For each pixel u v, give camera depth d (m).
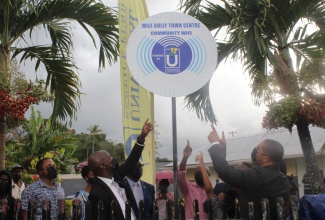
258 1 6.37
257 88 5.63
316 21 7.45
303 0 6.61
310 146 5.61
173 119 3.89
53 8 7.48
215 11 7.44
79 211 3.25
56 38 8.27
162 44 3.91
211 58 3.91
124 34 5.01
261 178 3.09
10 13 7.09
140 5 5.43
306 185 8.26
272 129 6.16
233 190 3.67
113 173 3.48
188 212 4.73
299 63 6.92
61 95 8.10
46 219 3.33
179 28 3.93
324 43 6.77
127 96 4.83
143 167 4.83
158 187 5.57
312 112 5.28
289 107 5.32
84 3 7.61
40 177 4.85
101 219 2.96
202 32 3.93
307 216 2.90
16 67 6.01
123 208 3.26
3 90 5.74
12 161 18.28
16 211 3.55
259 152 3.24
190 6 7.44
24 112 5.88
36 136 19.31
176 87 3.87
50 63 7.86
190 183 4.98
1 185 5.26
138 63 3.88
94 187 3.26
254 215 3.05
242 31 6.55
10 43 7.18
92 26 8.00
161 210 5.27
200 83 3.88
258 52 6.91
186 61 3.91
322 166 15.47
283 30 6.91
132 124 4.80
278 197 2.92
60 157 19.53
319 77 5.55
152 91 3.85
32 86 6.04
